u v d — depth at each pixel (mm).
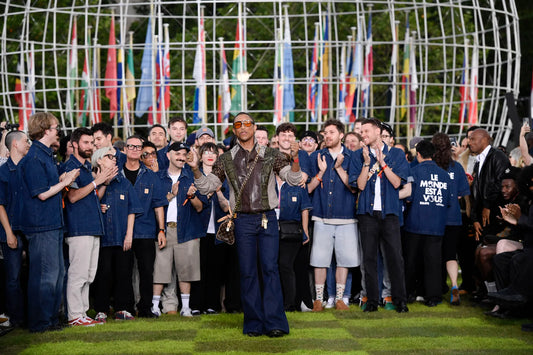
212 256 7688
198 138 8109
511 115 10031
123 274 7281
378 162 7645
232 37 22156
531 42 24609
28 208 6387
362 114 15258
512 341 6164
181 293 7598
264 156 6266
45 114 6508
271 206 6258
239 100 13922
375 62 21781
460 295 8750
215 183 6219
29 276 6469
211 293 7703
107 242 7176
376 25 21312
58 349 5832
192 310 7621
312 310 7719
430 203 7945
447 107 22188
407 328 6707
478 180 8469
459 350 5840
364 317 7281
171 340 6191
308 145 8055
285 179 6137
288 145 7523
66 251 7336
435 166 8031
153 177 7523
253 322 6391
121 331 6578
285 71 13797
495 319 7164
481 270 7734
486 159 8406
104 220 7180
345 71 16344
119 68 14758
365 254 7648
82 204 6852
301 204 7637
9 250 6656
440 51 22297
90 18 21766
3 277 7000
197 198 7414
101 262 7203
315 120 14680
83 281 6887
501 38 25406
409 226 8039
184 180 7559
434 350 5836
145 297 7387
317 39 14438
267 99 21188
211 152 6590
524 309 7199
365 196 7617
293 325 6855
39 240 6418
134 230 7359
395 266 7641
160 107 14039
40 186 6359
